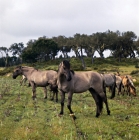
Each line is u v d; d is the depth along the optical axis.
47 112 10.72
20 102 13.48
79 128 7.96
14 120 9.13
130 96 17.14
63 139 6.77
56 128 7.86
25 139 6.77
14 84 27.66
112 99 15.38
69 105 9.45
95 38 91.75
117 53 97.06
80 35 101.62
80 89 9.54
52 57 105.94
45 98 15.66
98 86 9.74
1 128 7.85
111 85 16.38
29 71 15.30
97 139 6.80
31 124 8.36
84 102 13.91
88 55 105.69
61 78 9.29
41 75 14.59
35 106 12.12
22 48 146.50
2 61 124.06
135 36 97.56
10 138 6.88
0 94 16.97
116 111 10.72
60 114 9.91
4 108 11.57
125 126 8.07
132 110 11.09
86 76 9.65
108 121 8.77
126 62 89.38
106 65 77.69
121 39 94.12
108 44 94.69
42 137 6.99
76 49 92.00
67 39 104.44
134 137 6.95
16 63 134.50
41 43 95.06
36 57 99.50
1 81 33.38
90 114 10.26
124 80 17.48
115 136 7.08
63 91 9.62
